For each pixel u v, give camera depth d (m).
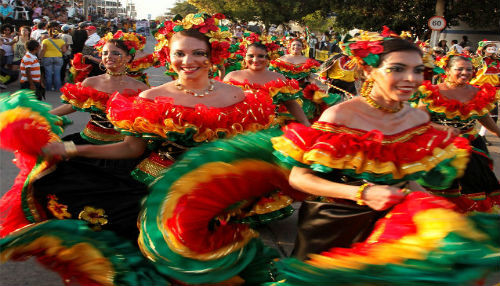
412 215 2.31
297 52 8.70
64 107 4.90
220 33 3.50
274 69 8.46
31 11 22.53
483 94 4.93
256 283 3.03
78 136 5.10
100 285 3.02
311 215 2.77
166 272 2.83
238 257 2.93
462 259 2.17
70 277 3.08
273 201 4.03
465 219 2.27
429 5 24.95
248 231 3.08
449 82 5.00
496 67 6.11
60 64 13.48
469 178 4.81
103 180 3.36
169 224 2.73
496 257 2.18
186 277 2.82
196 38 3.46
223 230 2.93
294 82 5.96
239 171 2.72
